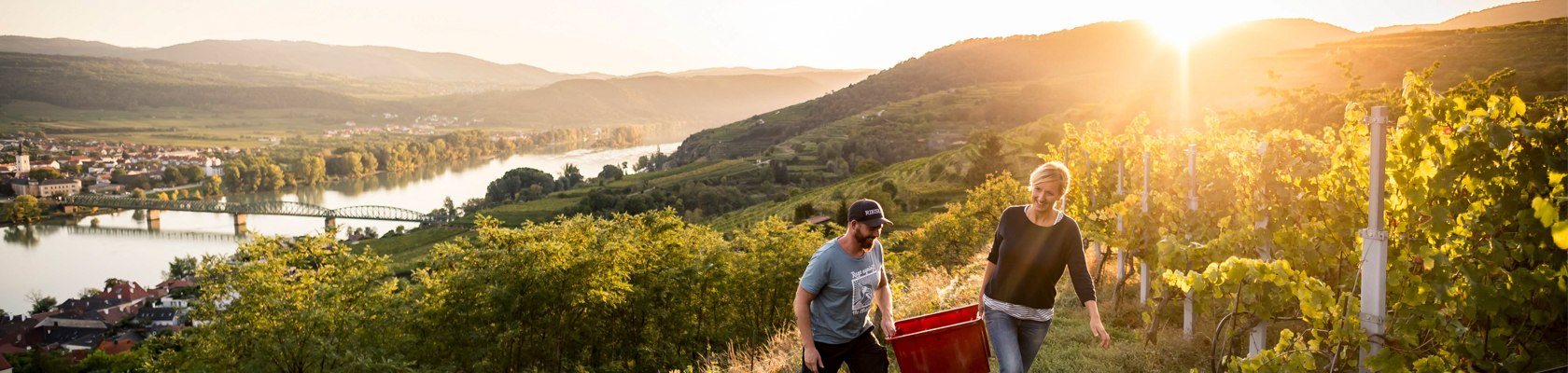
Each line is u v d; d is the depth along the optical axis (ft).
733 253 104.94
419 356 88.69
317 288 87.81
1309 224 21.91
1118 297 28.99
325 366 82.74
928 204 208.74
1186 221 26.94
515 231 93.97
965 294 32.12
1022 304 15.20
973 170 219.41
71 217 634.43
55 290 396.98
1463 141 15.83
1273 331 24.11
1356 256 20.74
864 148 574.56
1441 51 333.62
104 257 471.62
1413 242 17.34
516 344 92.17
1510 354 16.75
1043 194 14.70
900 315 31.04
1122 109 363.76
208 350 84.89
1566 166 15.12
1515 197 15.70
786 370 24.67
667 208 109.70
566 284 90.27
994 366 21.30
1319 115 70.18
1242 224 24.04
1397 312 16.49
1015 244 15.12
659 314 98.89
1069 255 15.06
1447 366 16.20
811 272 15.47
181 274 399.24
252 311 83.61
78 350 278.67
